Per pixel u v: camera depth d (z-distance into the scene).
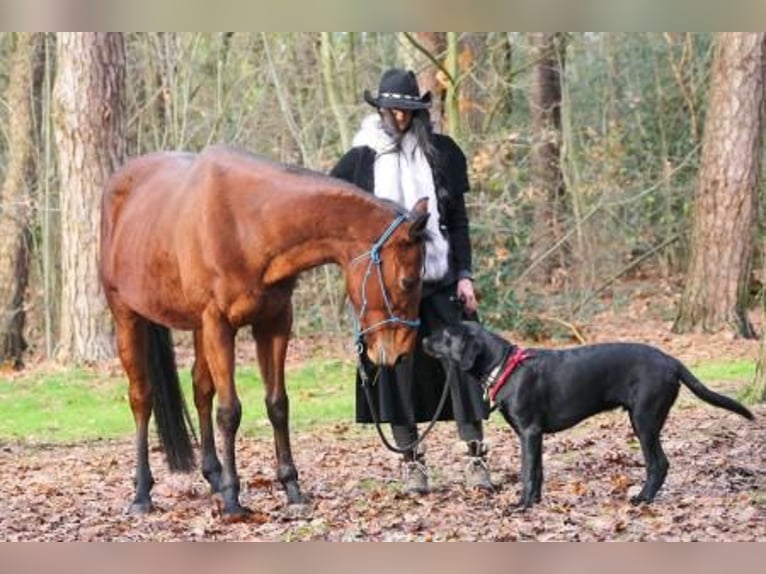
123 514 8.95
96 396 17.27
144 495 8.96
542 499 8.30
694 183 24.08
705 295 20.31
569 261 22.56
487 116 20.23
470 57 18.91
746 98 20.02
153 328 9.20
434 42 20.06
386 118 8.51
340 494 9.19
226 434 8.18
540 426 7.89
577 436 11.57
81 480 11.03
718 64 20.20
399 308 7.74
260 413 14.99
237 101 22.14
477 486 8.80
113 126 19.95
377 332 7.76
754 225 20.27
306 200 7.84
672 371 7.82
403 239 7.69
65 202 19.97
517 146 20.47
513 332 20.61
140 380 9.16
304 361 19.48
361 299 7.78
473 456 8.79
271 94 21.72
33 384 18.52
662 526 7.50
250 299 8.02
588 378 7.80
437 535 7.55
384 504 8.55
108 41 19.83
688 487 8.63
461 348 7.89
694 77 25.58
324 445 12.28
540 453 7.94
